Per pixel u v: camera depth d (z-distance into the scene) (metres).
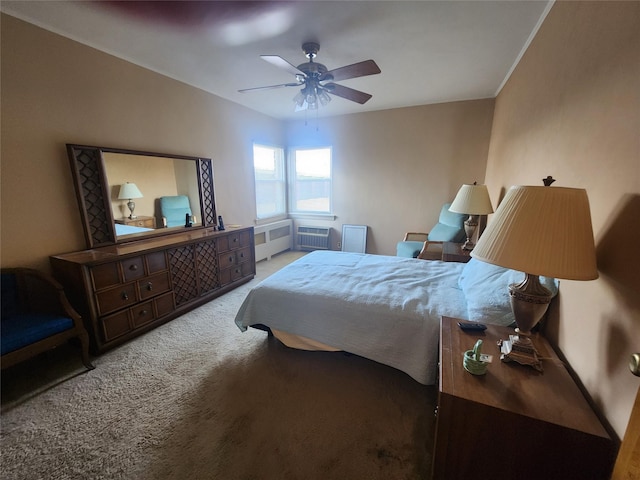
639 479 0.59
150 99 2.67
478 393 0.93
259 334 2.36
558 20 1.53
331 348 1.88
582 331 1.04
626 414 0.76
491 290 1.52
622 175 0.87
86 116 2.20
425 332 1.56
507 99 2.75
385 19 1.85
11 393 1.67
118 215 2.43
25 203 1.93
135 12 1.78
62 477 1.21
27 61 1.86
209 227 3.38
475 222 2.90
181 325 2.49
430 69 2.68
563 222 0.88
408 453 1.32
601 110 1.03
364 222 4.67
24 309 1.90
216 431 1.43
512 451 0.90
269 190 4.69
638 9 0.82
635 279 0.76
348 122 4.42
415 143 4.07
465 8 1.73
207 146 3.36
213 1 1.65
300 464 1.27
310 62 2.20
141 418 1.50
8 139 1.83
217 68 2.66
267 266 4.24
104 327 2.04
